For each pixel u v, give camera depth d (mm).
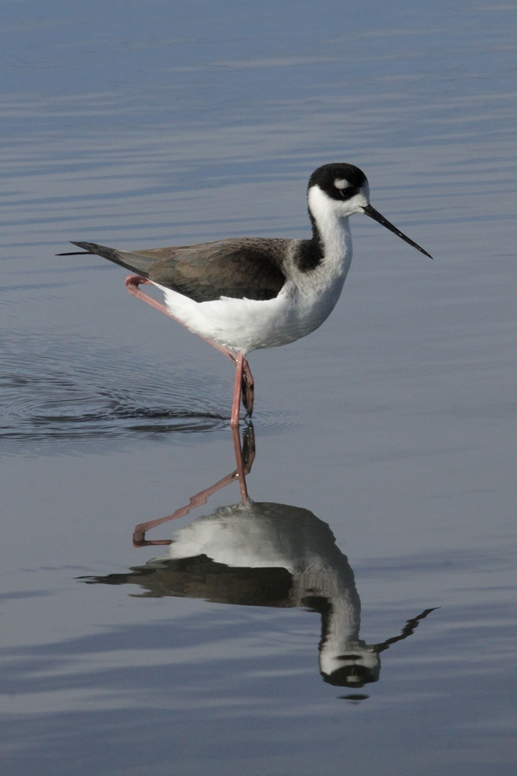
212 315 12656
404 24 29500
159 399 13562
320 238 12656
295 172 20531
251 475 11266
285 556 9555
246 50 27328
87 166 21172
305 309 12578
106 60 26703
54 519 10352
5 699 7598
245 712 7438
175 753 7031
